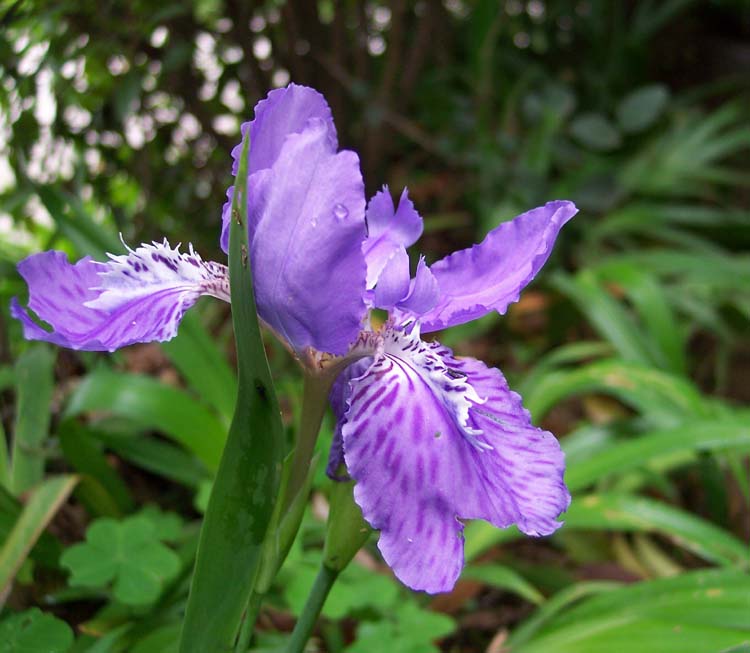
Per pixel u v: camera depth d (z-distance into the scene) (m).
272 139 0.12
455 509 0.11
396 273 0.12
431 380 0.12
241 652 0.13
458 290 0.13
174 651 0.16
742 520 0.28
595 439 0.26
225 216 0.12
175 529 0.19
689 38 0.61
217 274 0.13
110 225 0.28
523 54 0.54
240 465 0.11
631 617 0.17
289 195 0.11
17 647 0.14
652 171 0.45
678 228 0.44
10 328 0.24
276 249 0.11
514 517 0.11
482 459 0.11
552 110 0.43
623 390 0.25
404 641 0.17
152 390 0.20
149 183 0.27
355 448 0.11
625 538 0.26
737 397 0.36
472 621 0.23
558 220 0.12
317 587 0.13
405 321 0.12
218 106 0.31
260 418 0.11
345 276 0.11
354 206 0.11
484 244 0.13
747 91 0.54
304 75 0.33
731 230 0.43
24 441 0.20
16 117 0.22
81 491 0.19
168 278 0.12
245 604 0.12
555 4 0.53
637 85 0.55
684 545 0.23
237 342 0.10
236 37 0.29
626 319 0.31
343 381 0.13
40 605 0.18
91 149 0.25
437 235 0.43
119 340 0.12
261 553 0.11
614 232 0.41
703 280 0.36
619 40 0.54
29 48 0.22
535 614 0.20
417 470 0.11
